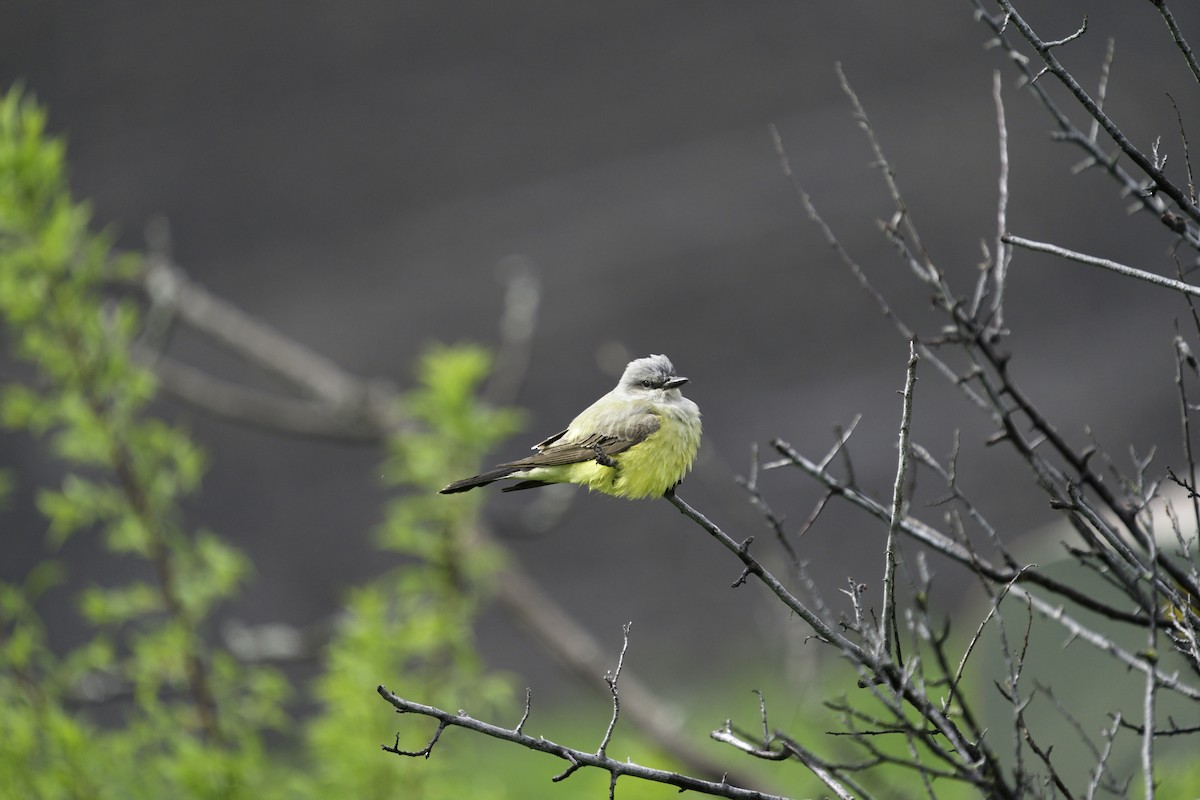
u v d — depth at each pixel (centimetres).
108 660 727
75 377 743
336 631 860
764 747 401
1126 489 498
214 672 735
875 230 2752
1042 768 690
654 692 1553
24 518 2030
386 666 730
